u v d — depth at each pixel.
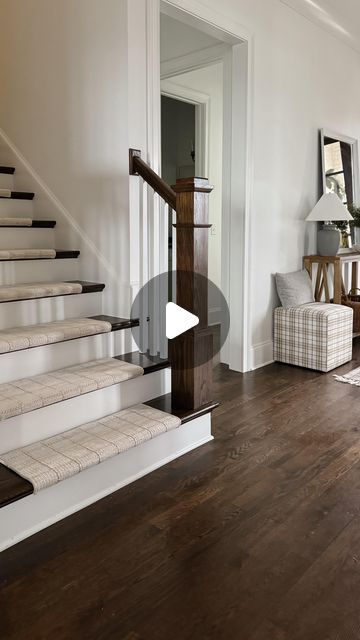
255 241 3.77
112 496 2.10
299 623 1.42
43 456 1.96
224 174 3.77
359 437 2.65
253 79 3.53
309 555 1.72
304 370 3.87
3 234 2.97
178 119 6.21
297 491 2.13
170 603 1.50
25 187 3.40
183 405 2.51
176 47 4.11
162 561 1.69
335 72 4.53
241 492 2.12
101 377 2.29
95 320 2.69
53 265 2.96
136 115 2.65
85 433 2.18
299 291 4.02
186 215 2.34
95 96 2.77
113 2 2.59
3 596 1.53
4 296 2.41
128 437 2.13
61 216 3.13
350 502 2.04
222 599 1.52
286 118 3.94
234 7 3.30
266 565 1.67
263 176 3.76
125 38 2.56
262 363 4.00
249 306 3.78
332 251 4.27
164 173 6.35
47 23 3.02
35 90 3.20
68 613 1.46
